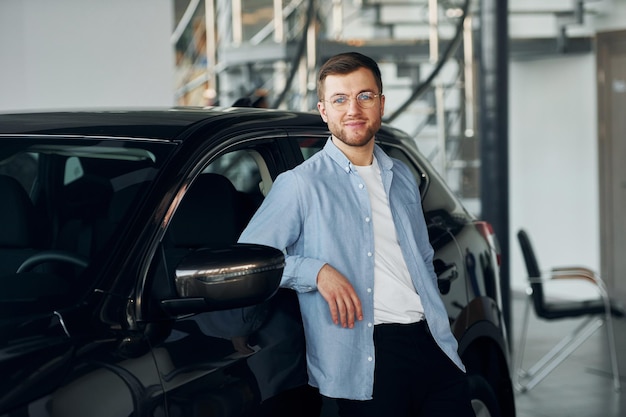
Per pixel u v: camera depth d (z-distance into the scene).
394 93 11.37
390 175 2.90
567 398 6.07
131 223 2.47
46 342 2.12
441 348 2.89
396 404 2.81
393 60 10.34
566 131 9.77
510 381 3.89
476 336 3.57
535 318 8.85
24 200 2.74
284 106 10.23
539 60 10.02
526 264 6.51
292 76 9.10
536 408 5.83
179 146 2.69
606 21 9.36
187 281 2.32
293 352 2.77
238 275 2.31
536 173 10.11
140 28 6.95
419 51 9.95
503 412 3.86
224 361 2.50
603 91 9.41
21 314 2.22
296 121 3.17
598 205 9.48
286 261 2.72
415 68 10.59
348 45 9.82
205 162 2.69
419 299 2.88
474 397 3.55
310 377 2.78
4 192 2.75
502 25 6.84
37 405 2.00
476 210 10.66
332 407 2.84
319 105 2.84
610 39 9.33
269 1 11.99
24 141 2.84
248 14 11.90
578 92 9.64
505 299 6.94
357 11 10.80
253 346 2.62
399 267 2.85
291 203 2.74
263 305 2.74
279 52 9.80
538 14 9.41
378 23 10.52
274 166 2.99
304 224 2.76
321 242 2.75
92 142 2.78
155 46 7.00
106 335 2.23
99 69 6.82
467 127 10.64
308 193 2.74
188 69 11.45
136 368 2.24
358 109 2.74
